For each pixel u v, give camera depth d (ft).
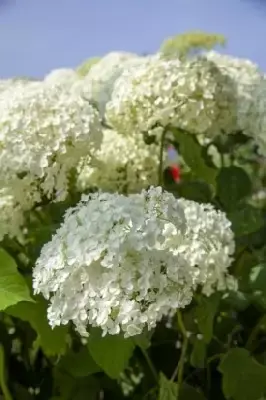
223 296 4.58
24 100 4.48
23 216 4.64
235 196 4.85
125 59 5.17
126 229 3.87
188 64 4.73
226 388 4.38
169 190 5.01
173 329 4.86
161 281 3.88
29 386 4.98
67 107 4.50
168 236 4.05
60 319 3.92
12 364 5.00
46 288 3.97
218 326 4.76
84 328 3.92
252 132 4.74
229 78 4.85
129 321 3.83
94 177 4.90
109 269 3.87
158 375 4.63
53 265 3.93
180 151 4.88
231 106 4.82
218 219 4.45
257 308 4.72
